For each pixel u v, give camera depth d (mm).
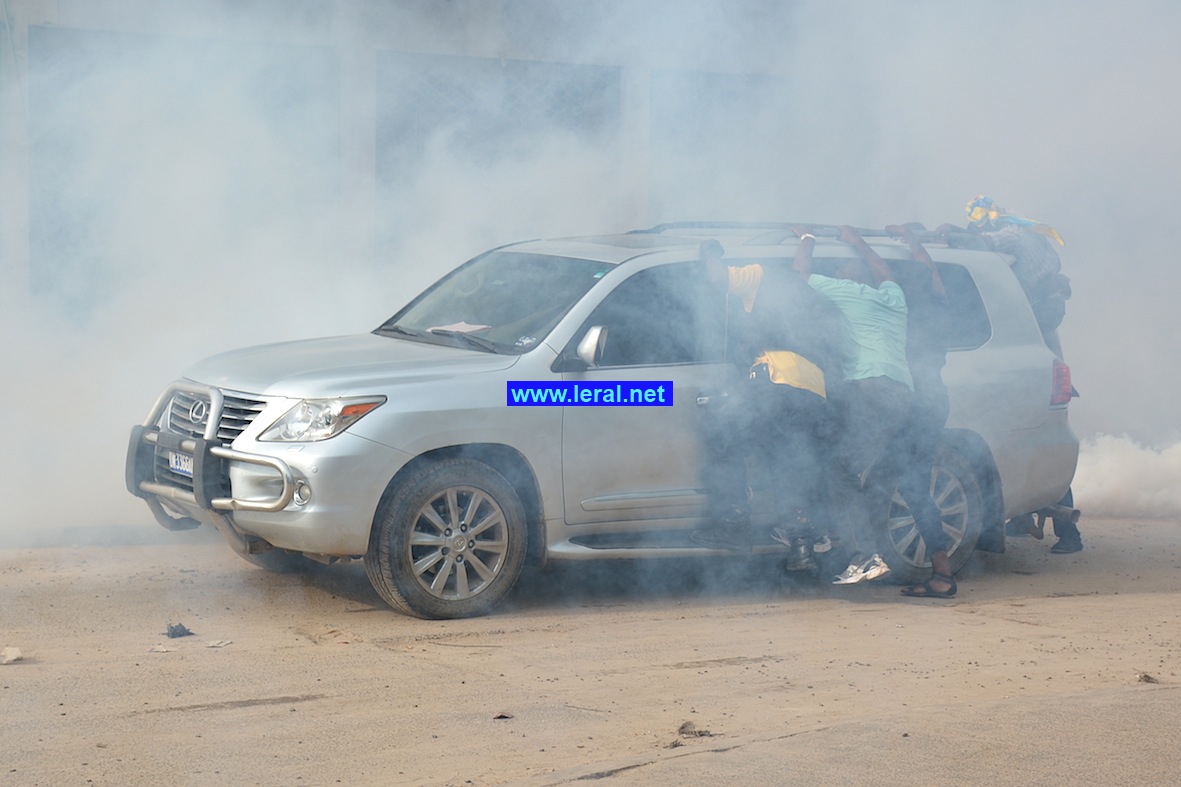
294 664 5793
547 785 4176
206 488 6746
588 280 7449
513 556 6922
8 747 4609
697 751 4496
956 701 5344
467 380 6848
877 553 7637
